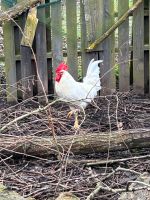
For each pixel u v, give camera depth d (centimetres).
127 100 194
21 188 132
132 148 150
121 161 143
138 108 186
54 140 140
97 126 170
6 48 194
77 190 130
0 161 142
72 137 148
